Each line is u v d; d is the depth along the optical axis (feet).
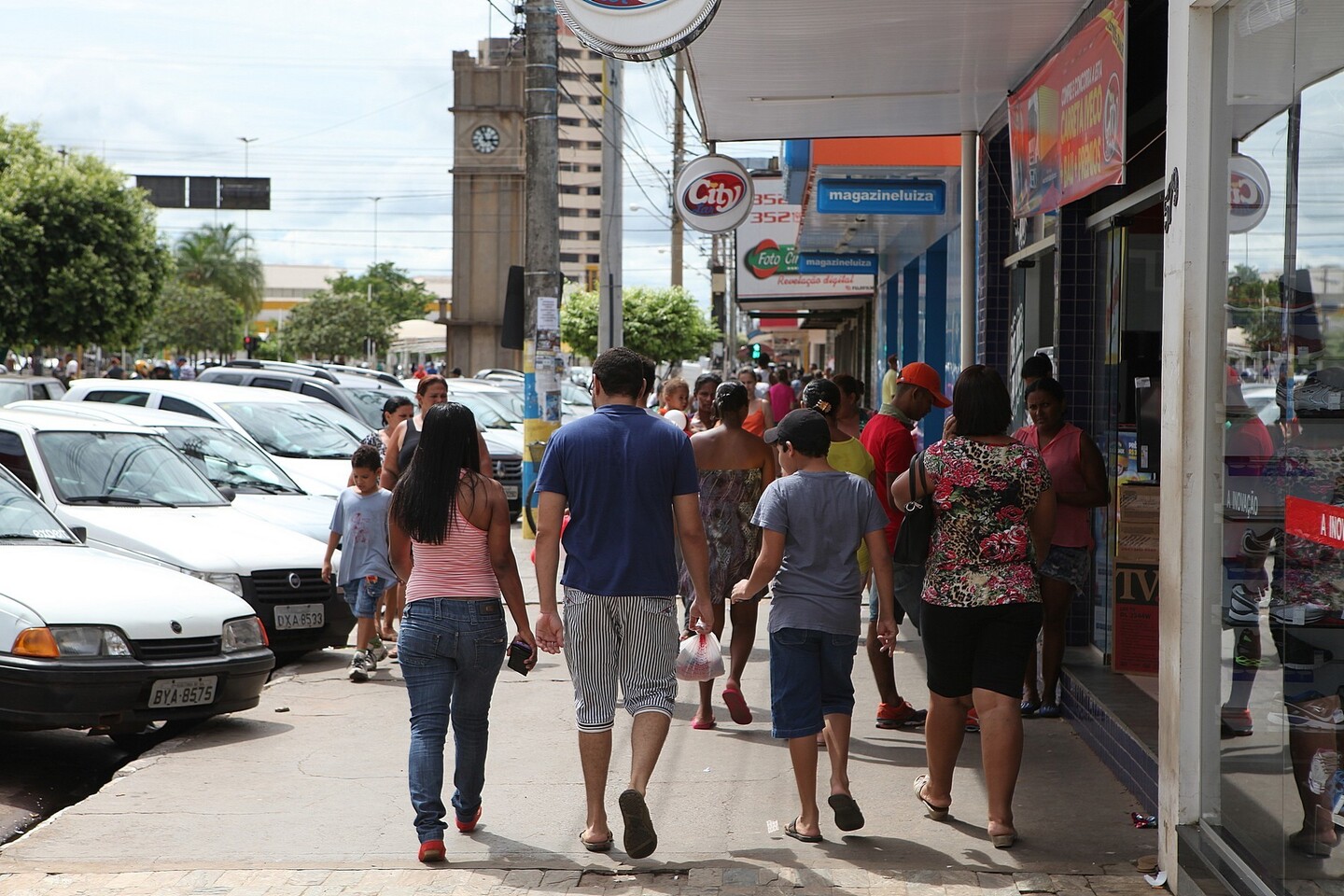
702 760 29.30
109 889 21.25
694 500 23.07
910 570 29.71
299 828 24.79
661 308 259.80
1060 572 30.68
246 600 40.22
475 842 23.82
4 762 31.96
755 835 23.93
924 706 33.99
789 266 121.19
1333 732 15.71
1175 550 20.40
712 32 34.27
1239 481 18.74
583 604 22.53
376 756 30.32
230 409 62.54
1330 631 15.75
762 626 47.52
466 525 23.31
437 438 23.41
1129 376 32.99
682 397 47.16
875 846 23.11
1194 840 19.65
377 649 40.34
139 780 28.14
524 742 31.24
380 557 39.17
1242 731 18.60
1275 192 17.31
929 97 41.98
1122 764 26.40
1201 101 19.98
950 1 31.09
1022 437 31.27
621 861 22.49
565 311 258.98
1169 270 20.84
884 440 31.14
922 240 83.15
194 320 344.28
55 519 35.78
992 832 22.95
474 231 294.05
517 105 292.81
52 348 174.19
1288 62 16.93
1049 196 33.14
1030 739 29.99
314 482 57.16
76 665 29.25
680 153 128.57
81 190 161.89
